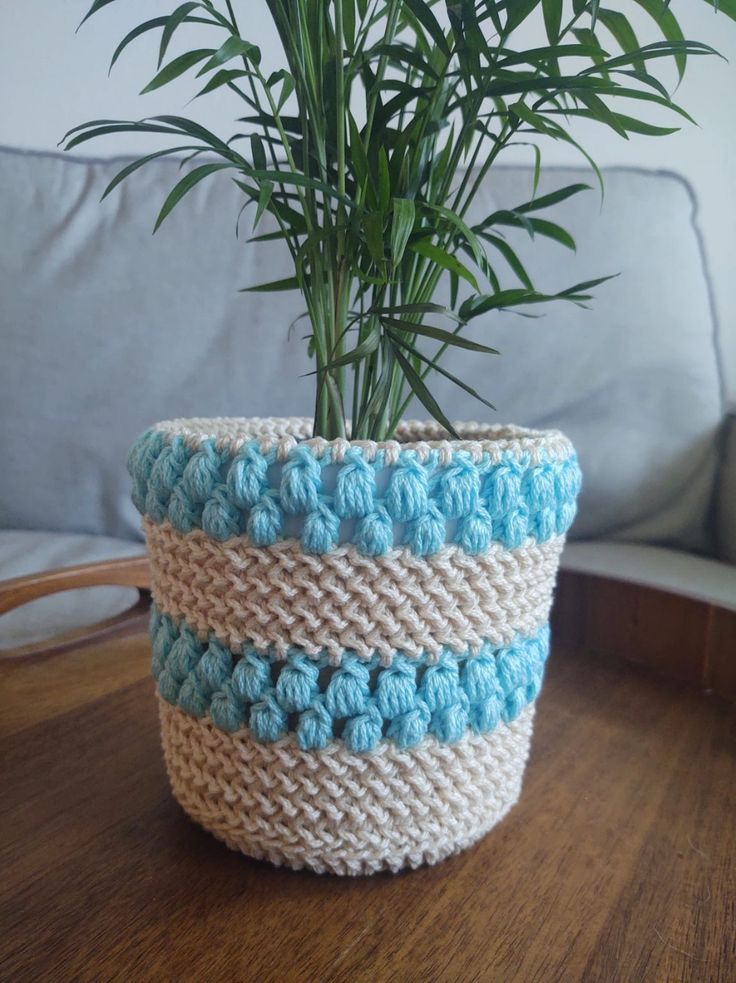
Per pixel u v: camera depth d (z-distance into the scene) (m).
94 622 0.69
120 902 0.34
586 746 0.50
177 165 0.86
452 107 0.40
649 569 0.70
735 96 0.85
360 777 0.34
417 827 0.35
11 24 0.97
